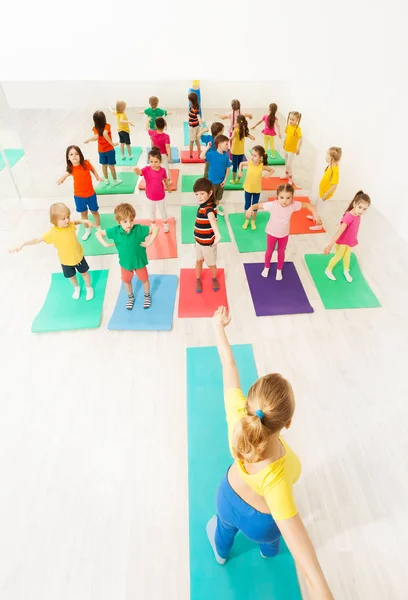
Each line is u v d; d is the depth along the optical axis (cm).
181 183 654
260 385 154
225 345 202
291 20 411
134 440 324
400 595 244
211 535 260
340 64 493
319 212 624
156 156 492
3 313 444
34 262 520
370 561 258
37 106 609
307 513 280
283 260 479
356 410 345
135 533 271
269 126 609
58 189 615
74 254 411
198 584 246
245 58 427
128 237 391
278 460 158
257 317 437
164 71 429
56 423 337
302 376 373
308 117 579
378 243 556
